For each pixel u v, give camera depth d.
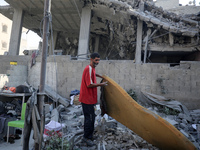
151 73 7.17
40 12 14.39
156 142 2.94
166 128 2.46
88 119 3.16
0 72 9.16
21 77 7.91
